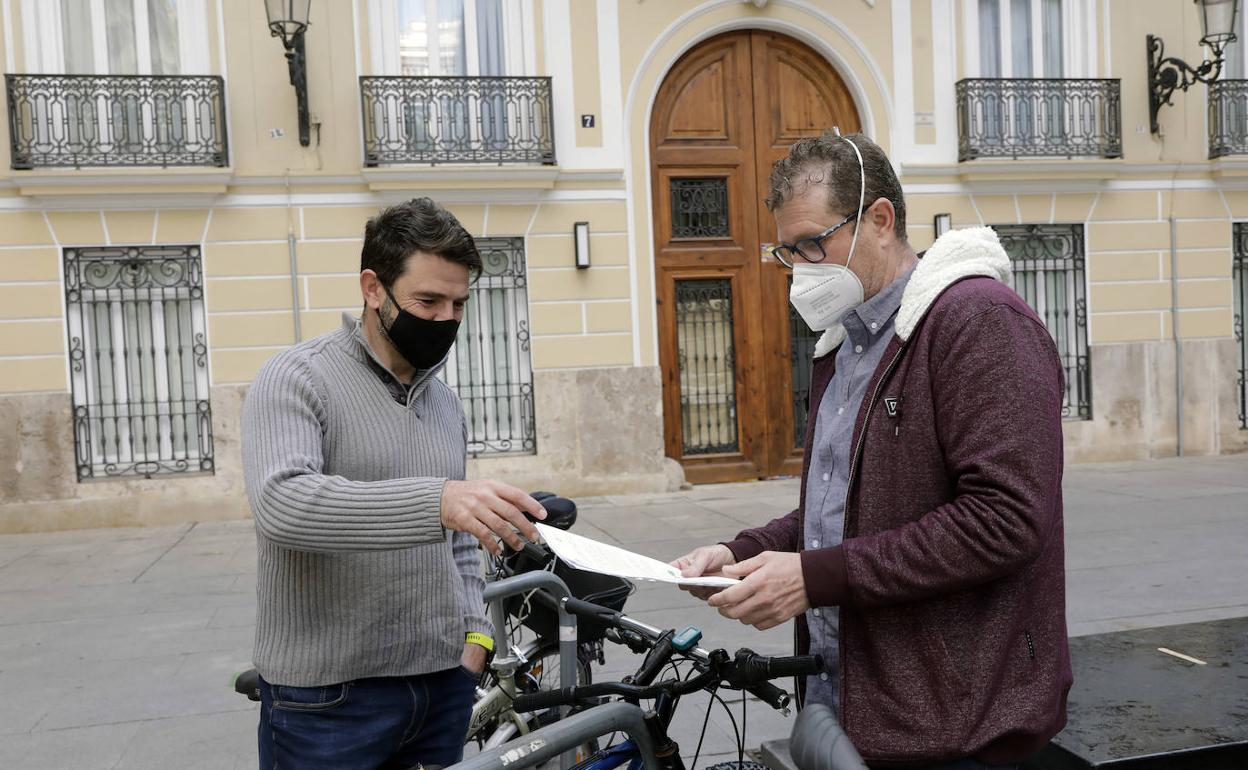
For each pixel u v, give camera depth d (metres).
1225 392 12.15
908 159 11.26
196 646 5.48
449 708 2.20
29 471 9.46
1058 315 11.95
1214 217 12.08
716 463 11.20
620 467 10.64
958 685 1.71
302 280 10.00
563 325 10.54
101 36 9.71
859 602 1.70
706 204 11.12
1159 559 6.70
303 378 1.98
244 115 9.86
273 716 2.02
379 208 10.12
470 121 10.29
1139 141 11.82
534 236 10.46
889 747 1.73
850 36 11.09
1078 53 11.68
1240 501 8.77
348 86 10.05
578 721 1.71
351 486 1.74
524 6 10.44
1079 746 2.20
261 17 9.86
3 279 9.44
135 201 9.61
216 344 9.84
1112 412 11.90
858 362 1.96
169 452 9.95
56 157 9.50
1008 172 11.25
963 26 11.35
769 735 3.97
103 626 5.95
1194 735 2.24
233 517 9.80
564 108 10.50
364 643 2.00
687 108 11.02
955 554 1.64
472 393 10.57
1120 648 2.97
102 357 9.78
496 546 1.66
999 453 1.64
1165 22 11.82
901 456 1.78
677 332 11.10
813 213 1.90
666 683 1.90
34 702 4.62
